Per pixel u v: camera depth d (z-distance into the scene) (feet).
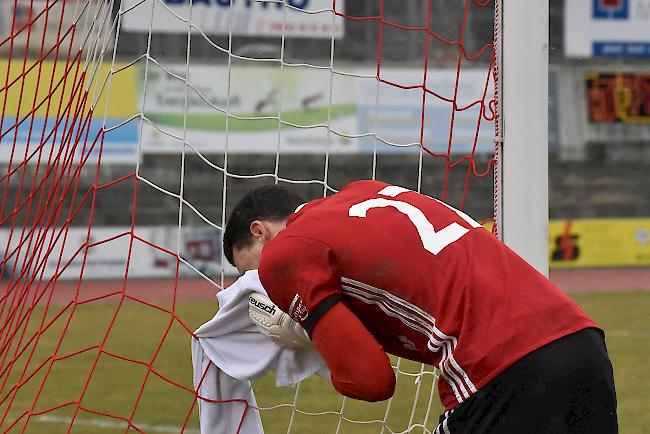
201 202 181.27
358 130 187.21
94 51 34.14
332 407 69.00
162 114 180.04
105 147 176.65
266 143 183.93
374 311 23.27
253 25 184.44
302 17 186.60
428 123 183.93
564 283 165.99
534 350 21.52
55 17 137.49
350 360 21.74
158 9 177.88
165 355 94.38
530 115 31.37
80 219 172.04
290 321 25.32
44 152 144.46
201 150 181.78
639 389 76.74
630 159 204.44
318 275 22.41
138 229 171.01
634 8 203.72
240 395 28.66
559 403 21.24
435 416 65.36
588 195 203.00
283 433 61.26
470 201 191.62
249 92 183.42
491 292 22.18
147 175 180.04
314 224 23.22
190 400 73.36
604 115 204.13
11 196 164.14
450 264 22.63
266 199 26.94
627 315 125.29
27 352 95.55
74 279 164.86
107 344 101.14
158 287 158.61
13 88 143.64
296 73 185.88
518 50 31.50
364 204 23.84
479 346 21.72
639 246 191.31
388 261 22.70
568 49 202.80
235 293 26.76
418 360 24.36
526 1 31.37
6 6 152.46
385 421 34.06
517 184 31.37
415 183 189.67
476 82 183.32
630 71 204.33
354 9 190.49
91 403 72.18
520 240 31.35
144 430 63.31
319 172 187.73
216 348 27.61
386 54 189.88
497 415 21.44
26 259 34.81
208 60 181.57
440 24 191.01
